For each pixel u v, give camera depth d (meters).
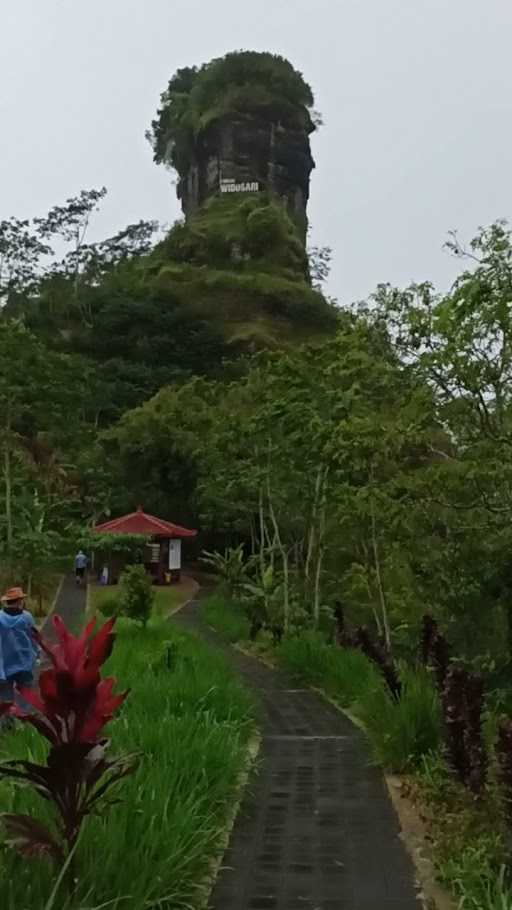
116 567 37.44
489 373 8.46
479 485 9.50
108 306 63.19
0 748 6.06
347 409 14.34
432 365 8.76
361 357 13.56
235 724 7.95
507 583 9.58
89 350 62.81
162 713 7.23
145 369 57.75
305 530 20.83
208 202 86.75
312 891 4.69
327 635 16.64
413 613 11.34
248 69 92.44
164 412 42.16
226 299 67.62
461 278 7.71
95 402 51.59
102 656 3.89
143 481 42.78
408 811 6.12
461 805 5.40
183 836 4.40
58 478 36.81
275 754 8.32
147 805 4.46
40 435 37.28
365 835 5.70
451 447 11.05
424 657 7.84
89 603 27.45
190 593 34.03
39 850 3.63
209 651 13.27
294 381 16.62
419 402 9.54
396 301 11.75
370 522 14.06
